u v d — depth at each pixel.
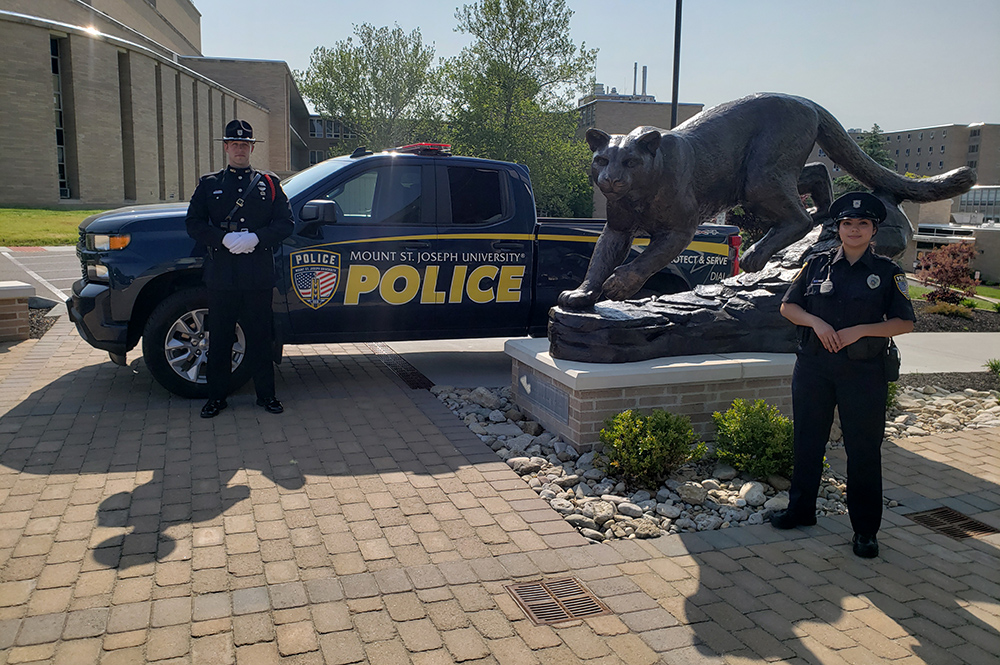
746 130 5.69
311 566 3.37
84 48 32.75
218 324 5.43
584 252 7.01
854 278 3.61
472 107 40.31
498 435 5.43
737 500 4.37
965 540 3.95
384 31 52.62
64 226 25.16
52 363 7.10
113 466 4.49
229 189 5.30
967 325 12.88
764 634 2.96
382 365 7.64
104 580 3.18
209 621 2.90
